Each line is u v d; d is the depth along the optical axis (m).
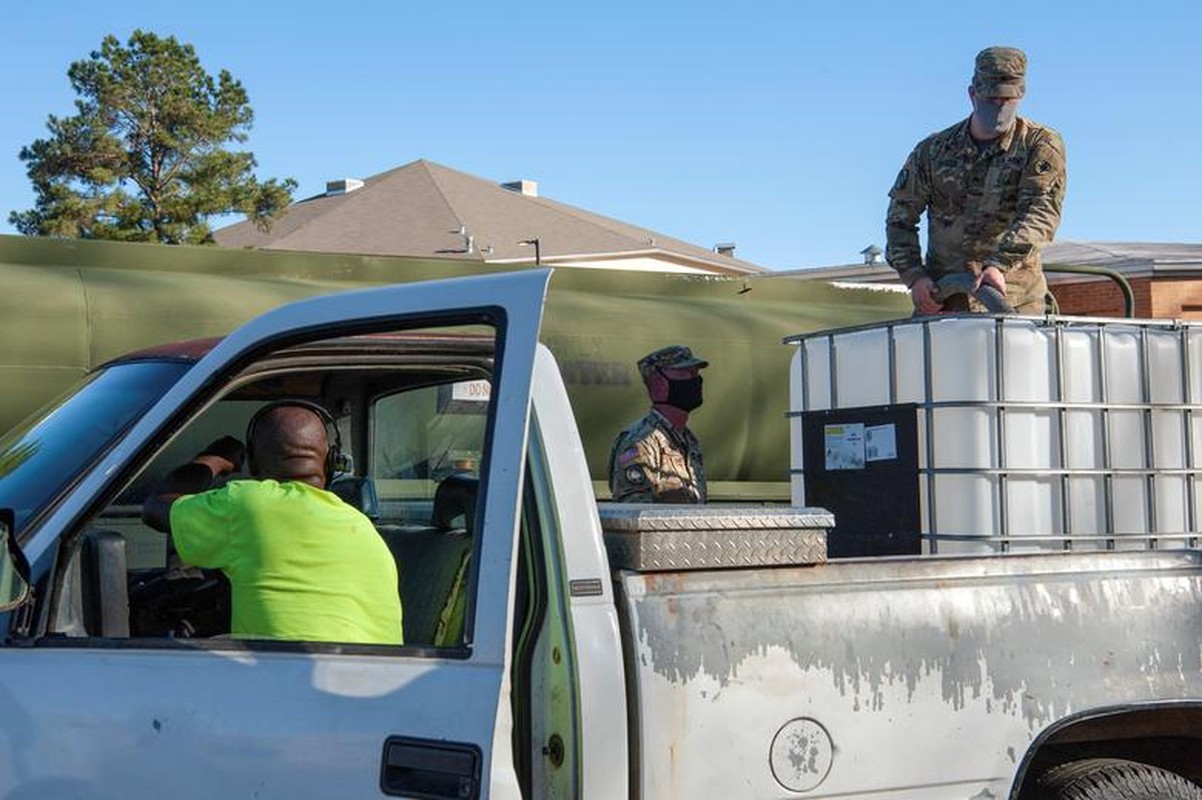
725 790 2.95
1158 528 4.59
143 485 4.81
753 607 3.03
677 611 2.95
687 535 2.99
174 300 6.93
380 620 3.18
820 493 4.87
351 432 4.50
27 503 3.18
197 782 2.75
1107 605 3.47
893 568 3.23
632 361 7.92
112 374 3.72
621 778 2.85
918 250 5.38
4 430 6.44
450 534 3.85
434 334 3.99
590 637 2.85
